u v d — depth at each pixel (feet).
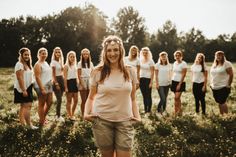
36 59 217.36
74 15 237.25
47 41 234.17
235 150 21.44
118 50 14.71
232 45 251.39
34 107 40.14
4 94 53.42
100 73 14.99
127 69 15.10
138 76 35.47
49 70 29.58
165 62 36.35
